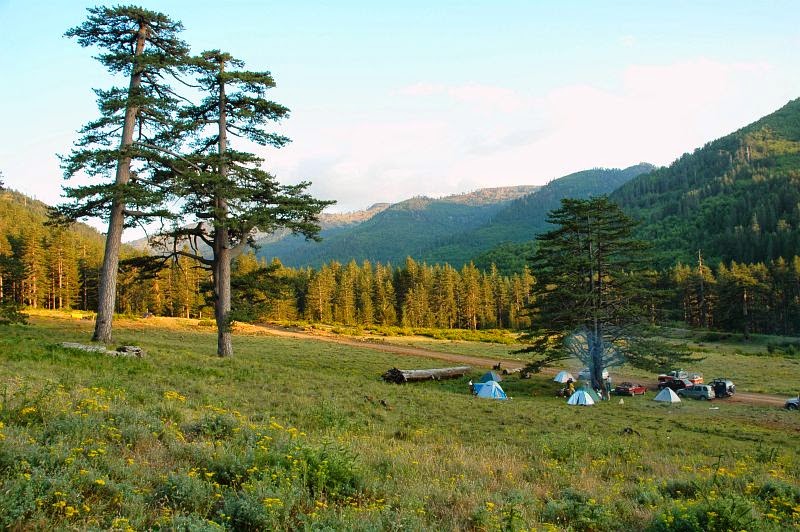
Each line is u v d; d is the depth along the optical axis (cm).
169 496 666
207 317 10238
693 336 9944
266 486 705
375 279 12850
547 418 2412
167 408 1237
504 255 18925
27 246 9162
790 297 11112
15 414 920
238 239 3100
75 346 2222
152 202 2455
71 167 2369
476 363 5497
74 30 2595
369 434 1540
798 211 15925
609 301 3894
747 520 784
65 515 568
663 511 838
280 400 1833
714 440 2262
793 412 3241
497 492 899
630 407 3334
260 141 3100
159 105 2623
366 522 650
